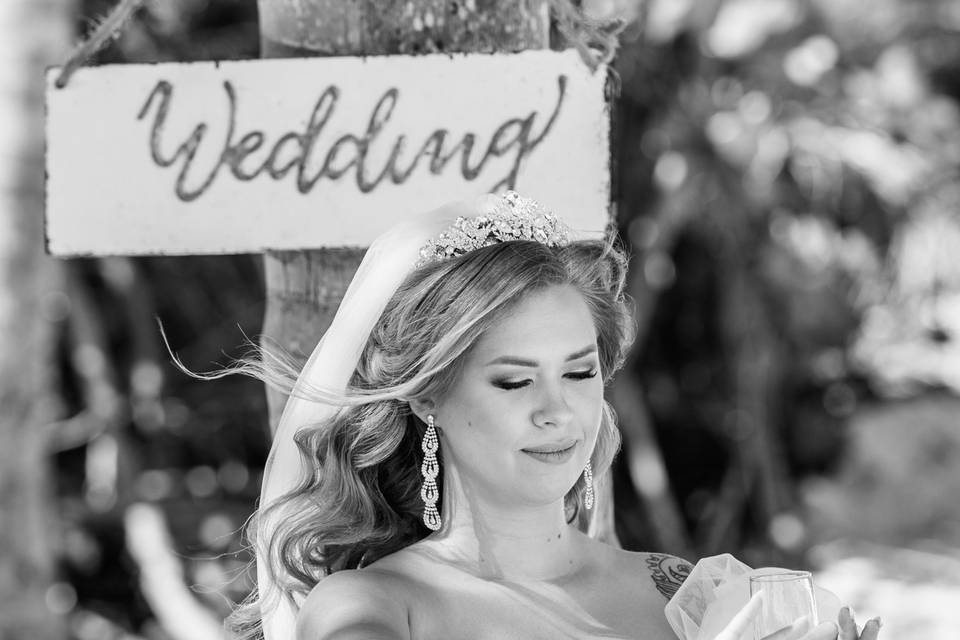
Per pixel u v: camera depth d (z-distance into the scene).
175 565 7.96
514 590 2.84
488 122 3.13
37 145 5.75
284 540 2.90
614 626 2.88
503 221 2.83
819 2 9.90
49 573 6.44
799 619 2.47
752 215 10.05
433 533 2.93
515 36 3.27
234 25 9.29
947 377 10.92
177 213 3.18
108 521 8.74
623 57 9.23
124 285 9.34
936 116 10.47
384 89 3.13
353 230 3.14
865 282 10.39
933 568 8.97
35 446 6.27
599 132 3.13
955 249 10.27
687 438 10.76
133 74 3.19
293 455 2.98
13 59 5.62
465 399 2.76
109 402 8.91
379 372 2.84
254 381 9.86
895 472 10.17
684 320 10.87
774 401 10.36
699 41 9.67
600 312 3.00
